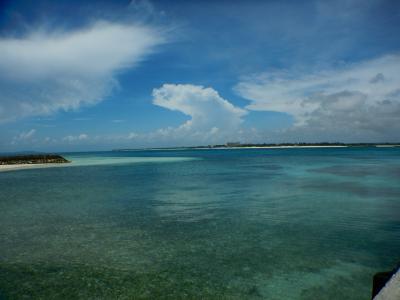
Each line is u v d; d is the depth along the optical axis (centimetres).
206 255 847
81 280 704
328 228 1079
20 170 3894
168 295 632
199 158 7544
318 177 2669
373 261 786
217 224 1158
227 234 1032
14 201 1658
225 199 1666
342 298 611
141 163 5434
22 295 637
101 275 729
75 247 919
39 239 996
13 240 987
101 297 626
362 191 1873
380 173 2920
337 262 782
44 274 736
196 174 3133
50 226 1148
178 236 1018
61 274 736
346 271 730
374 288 484
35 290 657
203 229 1095
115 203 1583
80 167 4434
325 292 636
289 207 1440
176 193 1883
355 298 610
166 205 1522
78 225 1162
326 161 5016
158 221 1212
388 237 969
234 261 803
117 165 4875
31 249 904
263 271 740
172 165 4744
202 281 693
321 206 1452
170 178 2767
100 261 812
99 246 927
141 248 907
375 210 1355
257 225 1136
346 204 1492
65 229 1109
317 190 1930
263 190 1959
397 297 378
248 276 715
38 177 2970
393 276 421
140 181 2538
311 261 792
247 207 1453
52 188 2155
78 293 643
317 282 680
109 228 1119
